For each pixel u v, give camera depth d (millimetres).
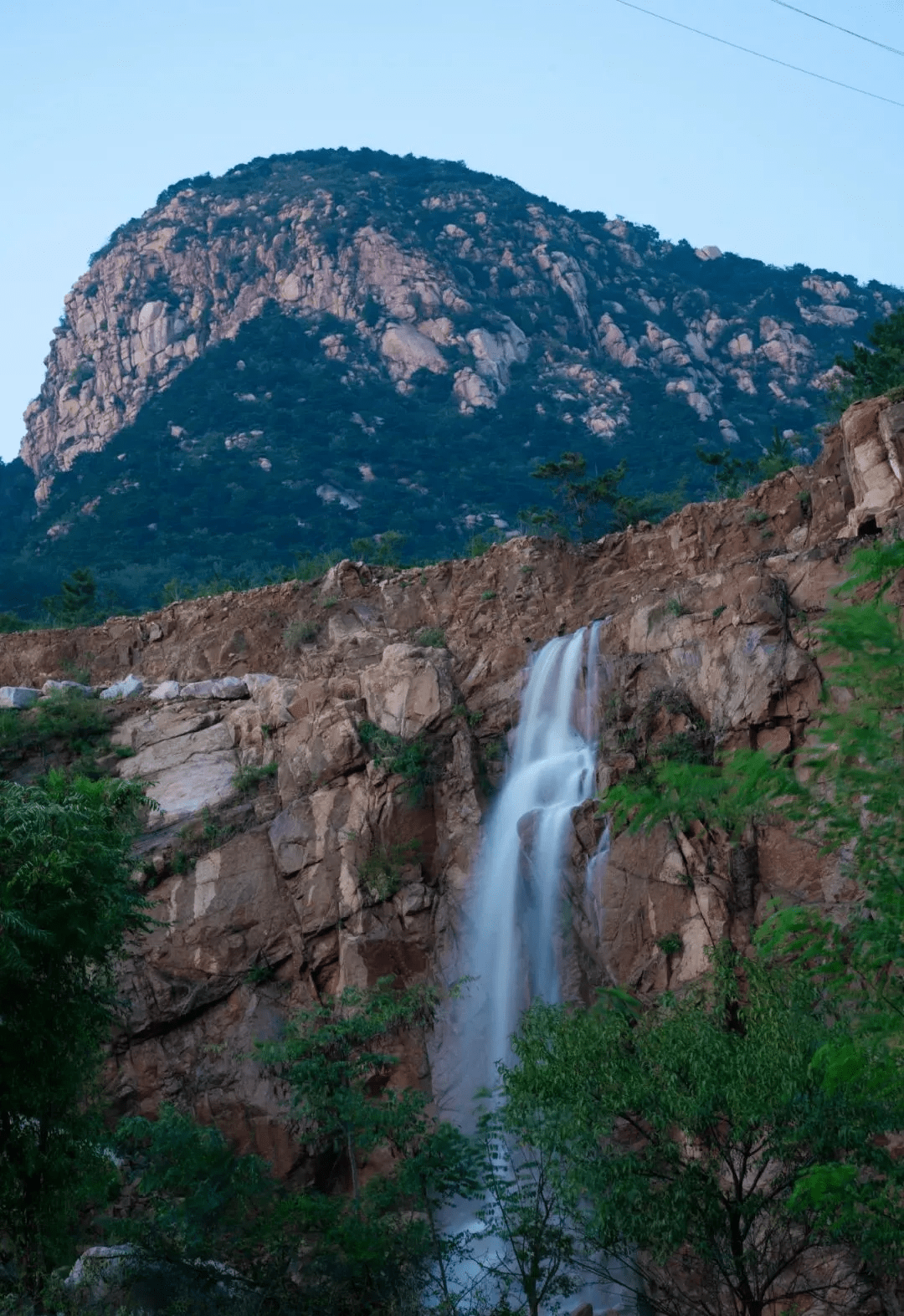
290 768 39469
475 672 41906
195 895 37562
